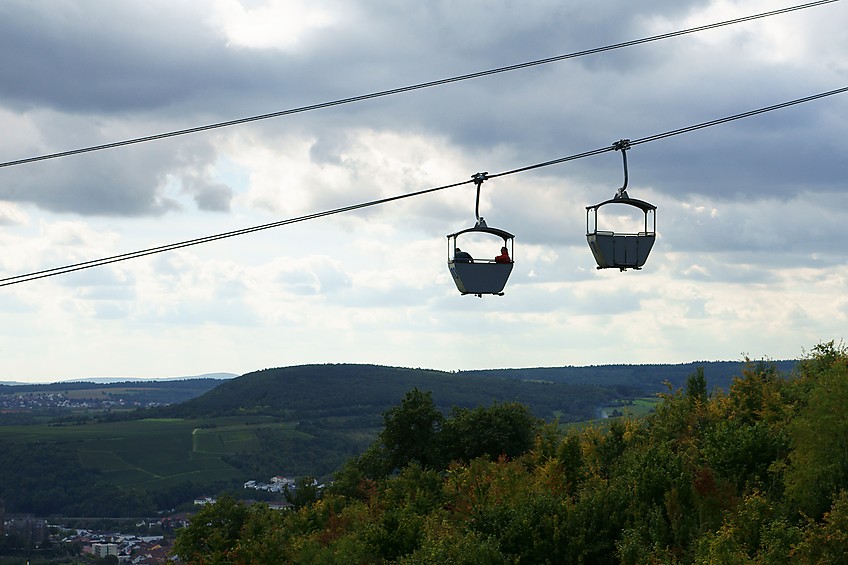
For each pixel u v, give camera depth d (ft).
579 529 125.39
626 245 106.01
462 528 140.56
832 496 101.86
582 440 176.14
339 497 258.16
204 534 257.96
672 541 119.96
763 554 96.99
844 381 114.52
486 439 282.77
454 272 107.86
